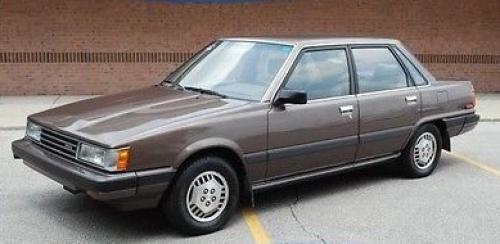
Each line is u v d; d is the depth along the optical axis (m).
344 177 7.27
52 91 13.77
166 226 5.49
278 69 5.90
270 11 14.18
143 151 4.85
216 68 6.32
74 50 13.67
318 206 6.15
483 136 10.21
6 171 7.29
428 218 5.84
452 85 7.55
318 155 6.05
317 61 6.21
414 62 7.23
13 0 13.27
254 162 5.54
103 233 5.30
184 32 13.97
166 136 4.96
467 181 7.19
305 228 5.51
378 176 7.32
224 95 5.86
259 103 5.60
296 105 5.84
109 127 5.03
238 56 6.31
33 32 13.45
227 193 5.41
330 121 6.08
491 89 15.51
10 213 5.77
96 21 13.64
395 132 6.80
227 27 14.09
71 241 5.11
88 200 6.19
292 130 5.77
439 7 14.95
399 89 6.90
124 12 13.70
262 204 6.19
